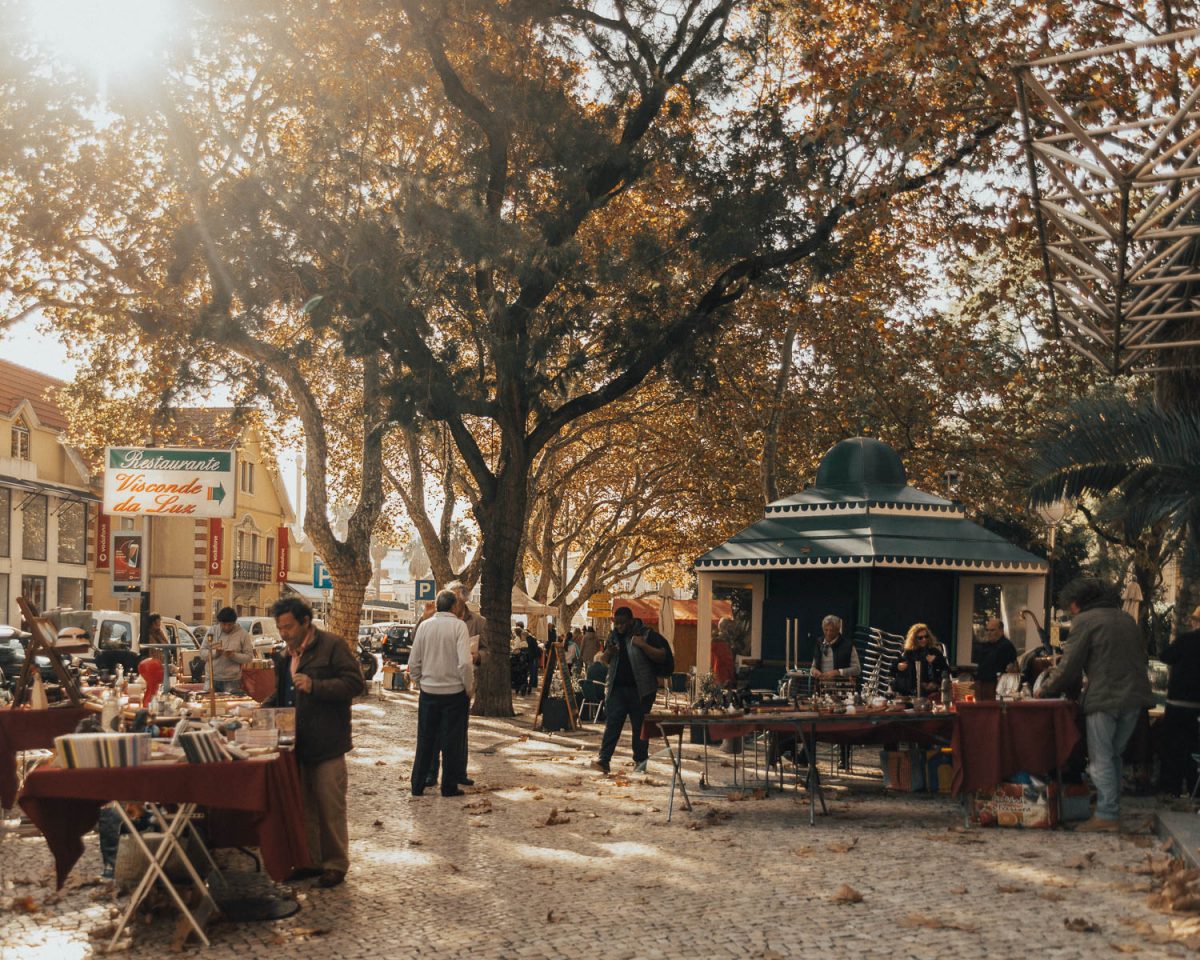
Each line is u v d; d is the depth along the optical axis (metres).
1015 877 7.89
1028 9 14.73
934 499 17.75
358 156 18.84
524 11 18.55
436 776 12.18
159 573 54.41
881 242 24.16
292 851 6.88
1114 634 9.89
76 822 6.76
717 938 6.42
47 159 20.30
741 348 27.59
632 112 20.20
